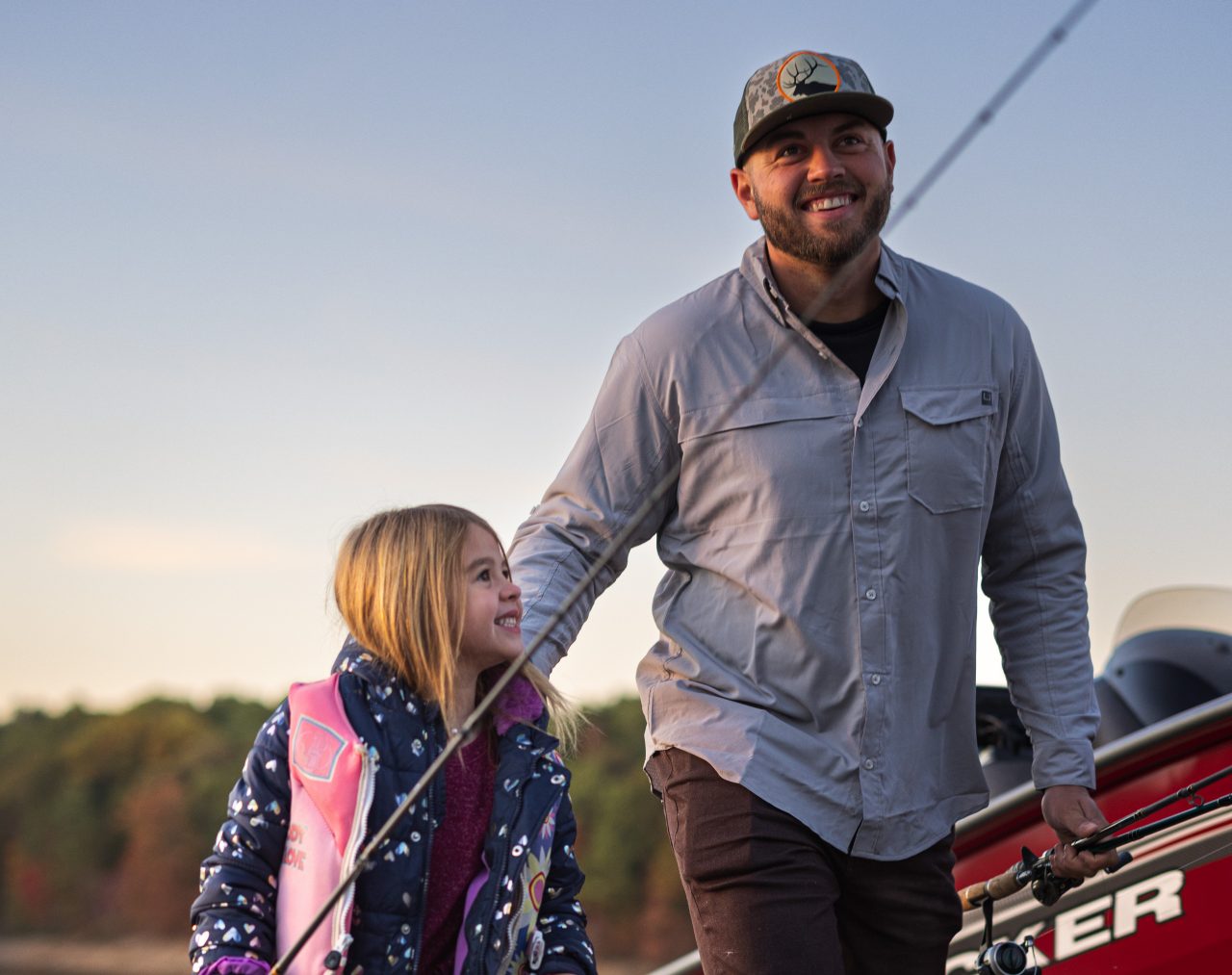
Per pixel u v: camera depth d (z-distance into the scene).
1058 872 3.40
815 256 3.24
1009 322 3.45
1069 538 3.55
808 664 3.27
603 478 3.43
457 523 2.81
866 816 3.25
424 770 2.70
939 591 3.33
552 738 2.87
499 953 2.71
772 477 3.29
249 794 2.67
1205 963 3.71
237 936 2.60
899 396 3.30
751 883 3.18
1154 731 3.84
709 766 3.27
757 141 3.27
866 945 3.40
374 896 2.63
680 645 3.40
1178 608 4.72
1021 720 3.61
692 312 3.42
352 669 2.74
